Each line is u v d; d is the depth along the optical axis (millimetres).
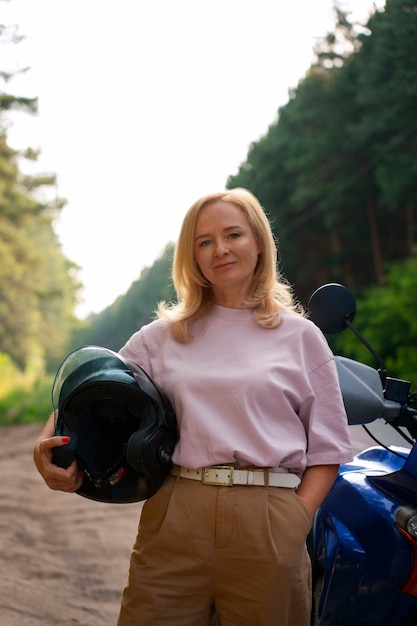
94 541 5559
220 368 2252
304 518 2154
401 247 31922
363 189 31438
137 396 2201
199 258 2396
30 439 13078
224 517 2131
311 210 34969
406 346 19125
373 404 2518
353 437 4652
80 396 2225
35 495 7289
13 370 40281
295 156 35969
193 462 2174
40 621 3926
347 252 33375
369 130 27531
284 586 2123
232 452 2143
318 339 2305
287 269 37594
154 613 2178
